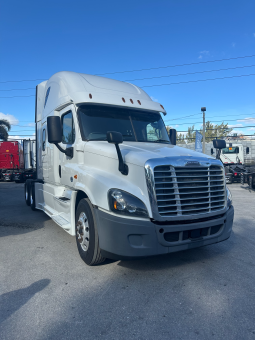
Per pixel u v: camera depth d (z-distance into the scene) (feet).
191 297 10.52
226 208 13.39
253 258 14.55
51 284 11.60
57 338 8.21
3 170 71.87
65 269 13.14
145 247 11.33
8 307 9.85
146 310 9.66
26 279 12.09
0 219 24.49
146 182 11.53
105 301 10.27
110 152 13.25
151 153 12.65
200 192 12.37
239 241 17.52
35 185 26.14
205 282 11.75
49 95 21.18
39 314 9.42
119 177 12.51
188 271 12.87
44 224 22.48
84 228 13.67
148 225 11.28
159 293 10.84
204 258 14.49
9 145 71.36
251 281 11.85
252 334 8.37
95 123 15.88
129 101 17.53
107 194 11.90
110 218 11.62
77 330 8.58
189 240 12.03
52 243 17.25
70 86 17.03
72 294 10.78
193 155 13.12
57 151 19.02
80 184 14.14
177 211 11.74
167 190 11.71
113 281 11.87
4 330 8.56
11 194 44.78
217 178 13.16
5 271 12.95
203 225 12.27
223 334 8.38
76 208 15.26
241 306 9.88
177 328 8.66
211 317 9.22
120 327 8.73
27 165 48.14
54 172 19.24
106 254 12.04
